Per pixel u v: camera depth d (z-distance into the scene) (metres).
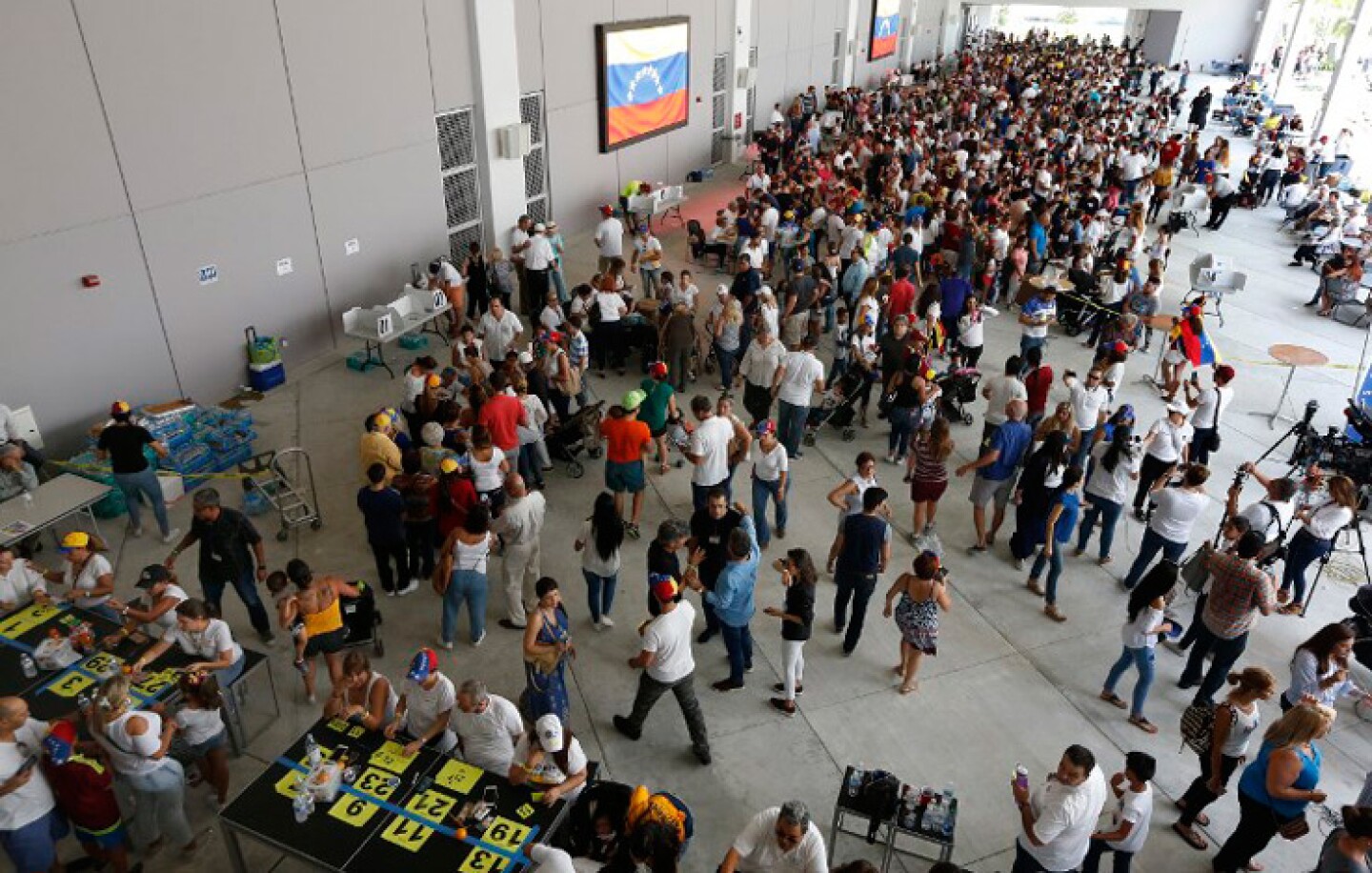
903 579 6.76
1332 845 4.64
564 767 5.00
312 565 8.23
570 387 9.91
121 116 9.29
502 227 15.18
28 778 4.82
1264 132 26.38
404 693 5.37
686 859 5.53
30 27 8.35
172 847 5.54
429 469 8.01
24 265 8.75
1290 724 5.06
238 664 6.09
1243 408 11.85
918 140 21.41
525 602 7.83
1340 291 14.58
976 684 7.11
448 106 13.66
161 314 10.14
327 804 4.86
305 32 11.12
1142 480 9.16
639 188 18.28
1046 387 9.51
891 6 36.16
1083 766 4.54
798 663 6.74
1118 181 19.58
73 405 9.45
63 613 6.38
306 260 11.88
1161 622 6.41
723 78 23.23
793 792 6.06
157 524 8.72
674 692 6.04
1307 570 8.73
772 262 15.89
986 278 14.61
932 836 5.09
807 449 10.70
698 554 6.80
